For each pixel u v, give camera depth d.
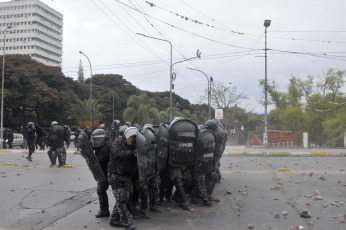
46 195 9.16
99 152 6.80
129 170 6.25
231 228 6.31
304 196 8.85
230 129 35.38
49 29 140.25
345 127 36.47
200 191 7.69
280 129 40.06
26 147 30.56
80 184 10.68
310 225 6.41
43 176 12.21
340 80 46.25
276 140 30.61
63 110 54.66
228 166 15.05
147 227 6.36
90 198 8.86
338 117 38.31
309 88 47.69
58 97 52.84
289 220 6.76
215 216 7.07
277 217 6.93
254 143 33.41
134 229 6.19
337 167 14.48
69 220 6.87
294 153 21.55
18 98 48.91
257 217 7.00
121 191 6.25
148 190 7.25
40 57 134.88
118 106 73.31
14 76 47.81
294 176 11.96
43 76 54.66
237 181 11.11
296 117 40.50
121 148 6.16
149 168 6.71
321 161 17.08
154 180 7.20
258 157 20.17
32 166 15.00
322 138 33.81
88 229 6.29
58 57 147.25
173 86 33.69
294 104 47.72
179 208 7.68
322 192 9.30
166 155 7.27
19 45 132.38
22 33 132.38
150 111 49.31
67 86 58.12
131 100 50.03
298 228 6.19
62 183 10.86
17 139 34.66
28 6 131.88
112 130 15.62
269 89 48.56
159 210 7.36
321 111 41.09
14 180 11.36
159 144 7.27
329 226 6.36
